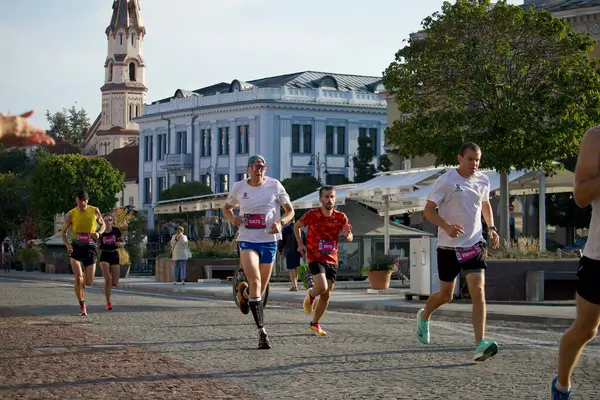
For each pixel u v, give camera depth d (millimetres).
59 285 35062
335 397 8047
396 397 8047
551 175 28750
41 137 4879
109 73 141375
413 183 30062
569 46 28484
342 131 90688
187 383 8773
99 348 11695
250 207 12203
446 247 10688
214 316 17141
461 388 8508
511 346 11867
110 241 19297
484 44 28297
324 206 13477
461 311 18016
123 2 141375
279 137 87438
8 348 11688
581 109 27938
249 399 7910
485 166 27531
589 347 11570
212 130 92312
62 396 7980
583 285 6535
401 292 25672
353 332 13898
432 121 28094
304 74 93688
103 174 79500
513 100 28031
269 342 12352
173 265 34312
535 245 22609
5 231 82375
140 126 102688
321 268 13391
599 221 6465
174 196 82375
